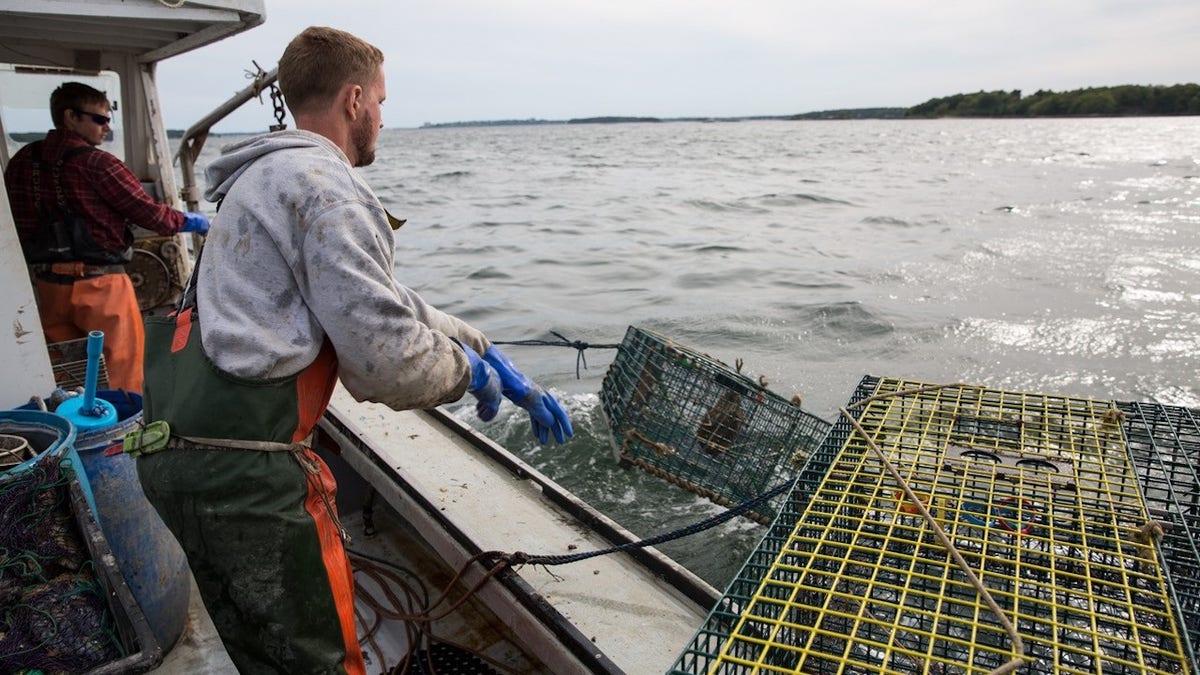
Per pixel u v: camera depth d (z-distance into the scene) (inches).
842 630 80.5
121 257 165.2
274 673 73.4
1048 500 83.9
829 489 89.8
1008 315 397.1
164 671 109.0
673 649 95.9
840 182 1301.7
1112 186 1127.6
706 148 3031.5
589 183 1370.6
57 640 76.0
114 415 106.3
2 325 110.7
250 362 67.9
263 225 68.9
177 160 213.9
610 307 444.1
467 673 112.7
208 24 148.5
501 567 106.7
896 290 462.9
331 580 74.5
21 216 155.6
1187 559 79.7
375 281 69.4
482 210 946.1
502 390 91.4
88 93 157.8
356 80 78.0
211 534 69.7
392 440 154.6
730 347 365.1
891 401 112.2
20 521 80.4
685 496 215.8
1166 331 362.9
